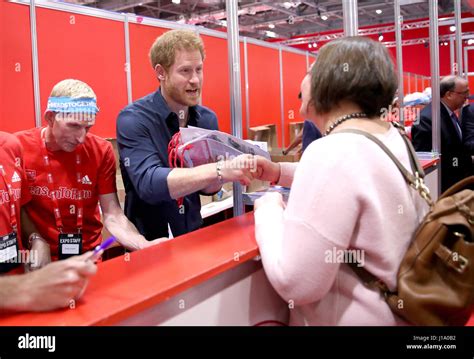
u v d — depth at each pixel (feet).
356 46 3.30
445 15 38.78
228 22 5.37
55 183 6.16
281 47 22.00
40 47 10.78
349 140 3.05
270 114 21.21
